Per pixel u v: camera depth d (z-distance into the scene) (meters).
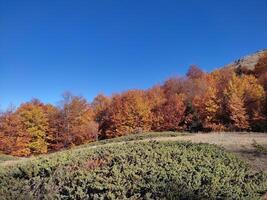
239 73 85.06
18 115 52.38
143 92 65.44
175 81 66.69
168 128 54.56
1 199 10.66
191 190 9.39
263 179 10.82
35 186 11.52
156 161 12.09
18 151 49.88
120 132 54.06
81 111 55.75
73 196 10.11
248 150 16.86
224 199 9.11
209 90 53.44
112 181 10.27
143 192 9.71
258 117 48.47
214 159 12.62
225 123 51.38
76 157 13.58
